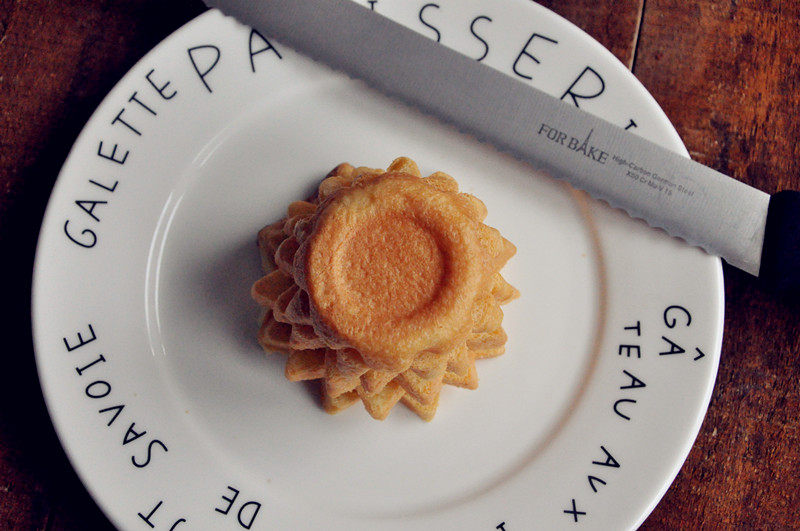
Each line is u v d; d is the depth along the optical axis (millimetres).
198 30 376
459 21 384
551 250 387
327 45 382
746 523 388
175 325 379
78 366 368
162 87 376
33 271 367
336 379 354
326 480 375
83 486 383
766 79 401
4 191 386
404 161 368
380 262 337
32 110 389
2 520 380
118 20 393
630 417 374
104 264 374
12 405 383
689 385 372
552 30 383
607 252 384
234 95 381
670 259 380
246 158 386
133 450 369
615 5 403
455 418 380
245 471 374
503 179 389
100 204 374
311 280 334
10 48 389
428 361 345
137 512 365
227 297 382
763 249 376
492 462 377
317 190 387
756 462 390
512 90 383
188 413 375
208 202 384
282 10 380
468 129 385
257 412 378
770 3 402
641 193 380
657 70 403
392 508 374
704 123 401
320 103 389
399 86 385
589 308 385
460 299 334
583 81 383
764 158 399
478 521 372
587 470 373
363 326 333
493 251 353
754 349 393
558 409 380
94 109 391
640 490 369
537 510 372
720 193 379
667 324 377
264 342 376
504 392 382
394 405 379
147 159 377
